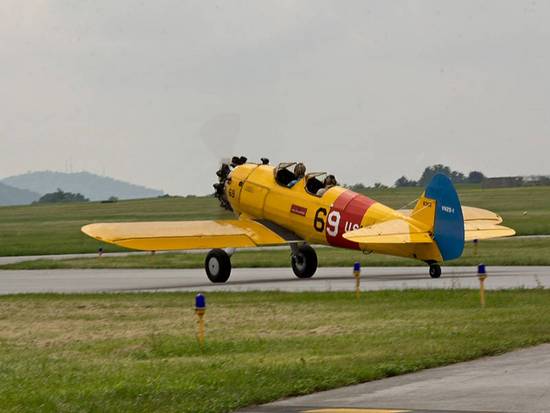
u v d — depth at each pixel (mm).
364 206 76500
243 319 55188
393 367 38344
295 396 35062
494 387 34656
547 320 49625
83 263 104750
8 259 122500
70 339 50156
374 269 89375
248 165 88250
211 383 36219
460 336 45438
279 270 92438
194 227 81125
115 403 33500
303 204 80688
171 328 52844
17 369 40500
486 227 79375
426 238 72312
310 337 47375
